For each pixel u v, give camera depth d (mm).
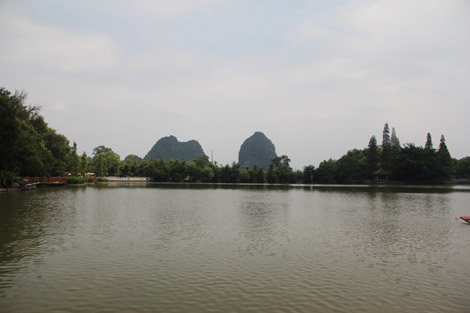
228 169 175500
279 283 14250
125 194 69188
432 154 142750
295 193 79938
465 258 18734
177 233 24953
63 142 105938
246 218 33750
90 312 11180
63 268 15844
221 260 17609
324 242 22469
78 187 94438
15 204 42250
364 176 157875
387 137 161375
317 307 11914
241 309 11609
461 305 12273
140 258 17781
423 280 14922
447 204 50875
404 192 84250
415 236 24906
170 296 12633
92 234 24016
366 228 28234
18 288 13234
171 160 189375
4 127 61562
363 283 14430
